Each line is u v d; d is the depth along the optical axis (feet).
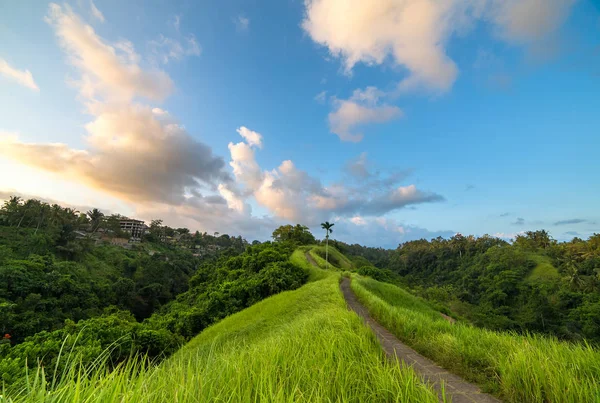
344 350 18.10
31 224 272.10
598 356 16.28
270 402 10.05
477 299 258.57
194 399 9.50
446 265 406.00
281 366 14.53
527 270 260.62
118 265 279.08
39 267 178.70
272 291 118.52
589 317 139.64
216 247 557.74
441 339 25.88
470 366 20.92
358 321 29.45
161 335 64.44
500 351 21.13
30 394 7.95
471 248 406.41
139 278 261.85
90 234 341.00
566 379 14.05
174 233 561.43
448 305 215.72
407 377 12.41
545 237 329.93
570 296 170.60
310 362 15.33
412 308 89.15
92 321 61.93
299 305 65.16
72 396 8.09
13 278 152.35
